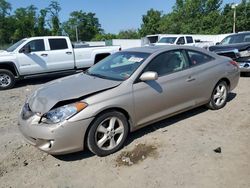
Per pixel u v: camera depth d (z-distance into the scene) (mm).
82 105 3857
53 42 11000
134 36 70750
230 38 11812
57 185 3543
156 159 4000
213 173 3586
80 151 4309
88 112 3854
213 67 5625
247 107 6059
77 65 11594
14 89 9930
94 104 3928
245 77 9797
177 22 57281
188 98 5176
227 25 48438
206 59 5629
